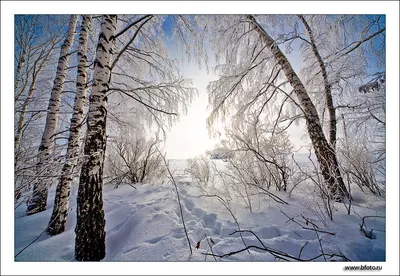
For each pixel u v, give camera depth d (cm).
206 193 365
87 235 185
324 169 289
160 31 470
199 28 443
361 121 411
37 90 580
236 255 165
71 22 404
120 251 196
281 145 350
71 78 598
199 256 168
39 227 275
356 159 299
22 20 509
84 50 336
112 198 374
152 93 414
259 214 247
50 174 262
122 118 557
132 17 443
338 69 394
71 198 390
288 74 362
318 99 453
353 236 177
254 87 450
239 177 316
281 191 322
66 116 592
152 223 236
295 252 168
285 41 362
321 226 202
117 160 548
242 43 474
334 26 383
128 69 539
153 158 530
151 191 400
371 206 240
